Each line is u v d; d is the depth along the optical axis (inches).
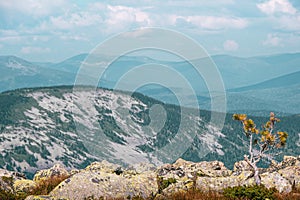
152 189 838.5
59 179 966.4
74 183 798.5
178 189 845.8
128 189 813.9
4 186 890.7
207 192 832.9
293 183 901.8
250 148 937.5
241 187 799.7
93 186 797.2
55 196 773.3
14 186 918.4
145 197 813.9
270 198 775.1
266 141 919.0
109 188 805.9
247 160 922.1
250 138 938.1
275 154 932.6
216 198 776.3
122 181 819.4
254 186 812.0
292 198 790.5
